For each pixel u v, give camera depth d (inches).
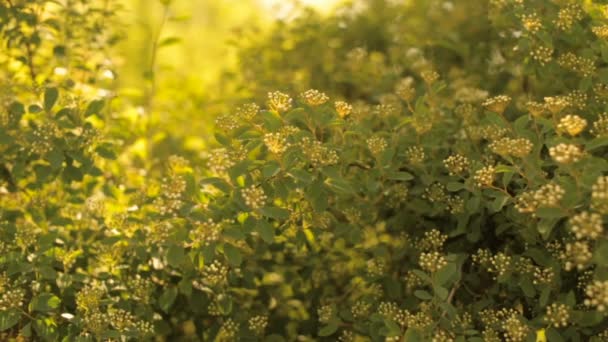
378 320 38.1
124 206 45.2
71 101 42.5
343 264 43.5
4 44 48.7
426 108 42.4
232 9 86.6
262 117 38.0
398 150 41.4
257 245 42.0
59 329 39.1
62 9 49.0
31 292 40.0
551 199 33.9
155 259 40.8
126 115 52.6
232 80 59.9
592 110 39.7
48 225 43.6
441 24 56.9
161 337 42.6
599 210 33.5
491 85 51.2
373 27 62.6
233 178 37.0
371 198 41.2
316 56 59.4
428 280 36.6
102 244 40.7
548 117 39.4
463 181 40.8
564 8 40.7
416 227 42.2
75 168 42.0
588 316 35.8
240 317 41.9
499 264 38.1
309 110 38.2
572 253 34.7
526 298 38.9
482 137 41.9
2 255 39.3
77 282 40.1
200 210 37.0
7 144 42.4
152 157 54.0
